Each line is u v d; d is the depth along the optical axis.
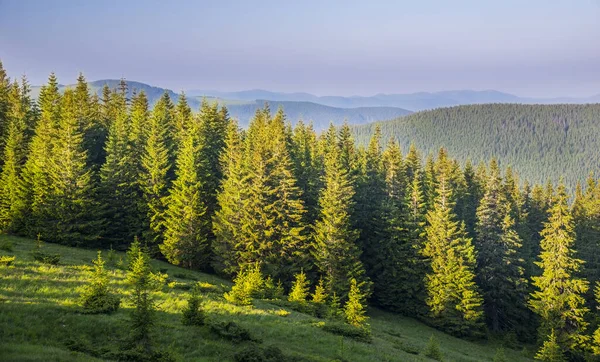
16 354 13.72
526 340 54.66
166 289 30.41
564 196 47.94
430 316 52.34
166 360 16.30
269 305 33.28
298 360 19.78
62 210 51.25
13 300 20.31
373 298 58.75
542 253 48.97
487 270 56.53
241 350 19.17
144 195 56.09
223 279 50.47
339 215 50.44
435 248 53.84
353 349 24.86
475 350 46.00
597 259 59.94
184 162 54.94
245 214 49.50
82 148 57.88
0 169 61.00
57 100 69.88
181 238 51.66
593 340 45.00
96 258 41.91
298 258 50.19
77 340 17.19
